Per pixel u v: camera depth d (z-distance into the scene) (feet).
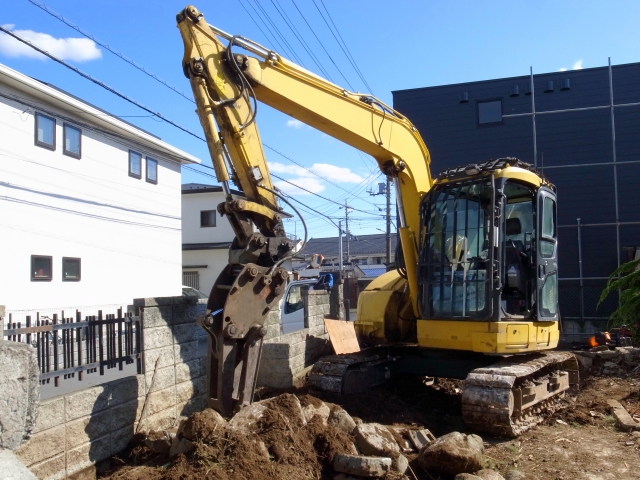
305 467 15.76
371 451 17.06
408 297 30.17
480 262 25.02
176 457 15.83
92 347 18.44
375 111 26.20
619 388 33.01
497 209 24.94
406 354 29.55
